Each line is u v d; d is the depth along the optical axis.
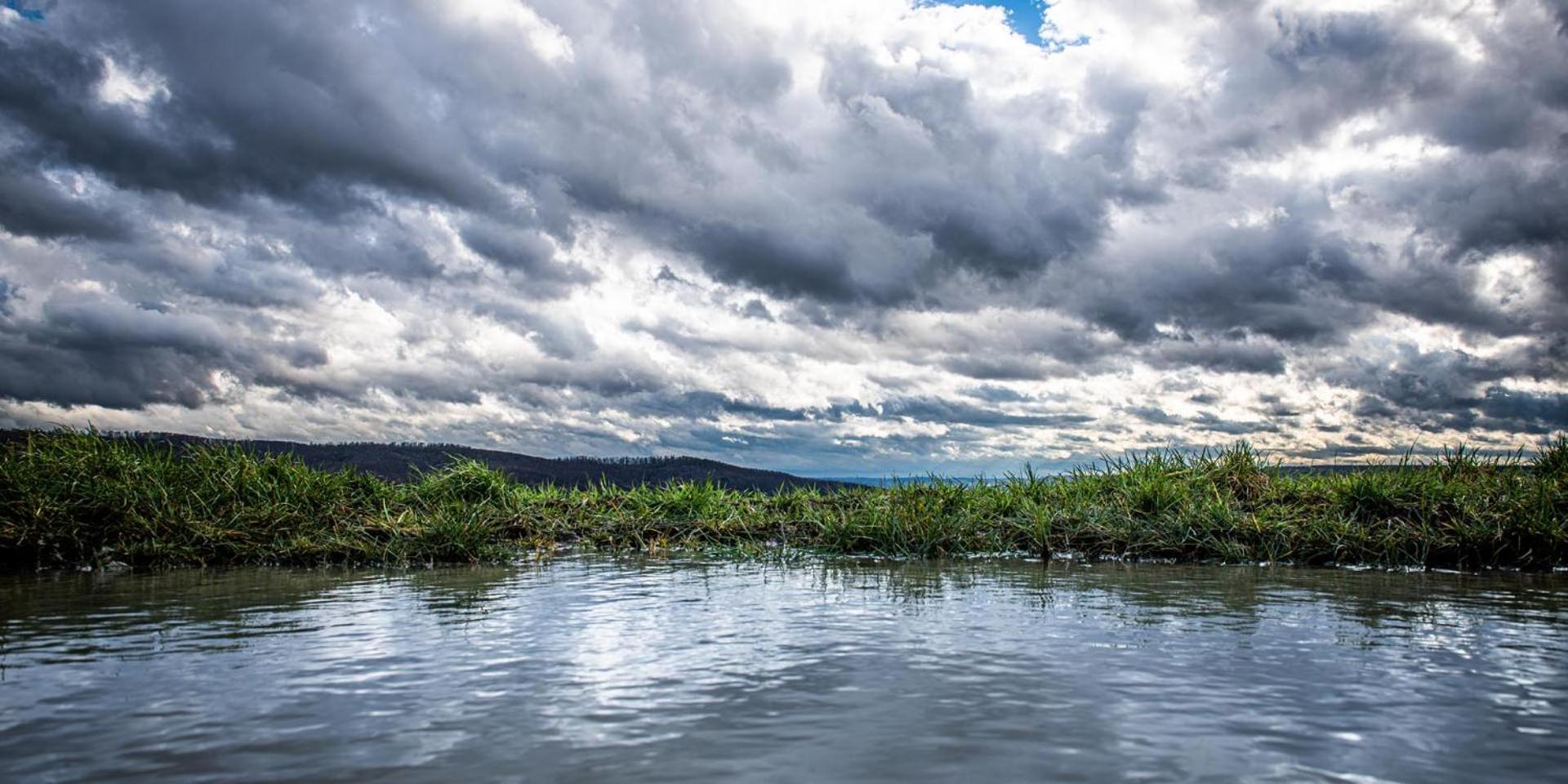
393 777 2.07
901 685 2.90
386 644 3.58
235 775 2.09
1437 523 7.00
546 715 2.57
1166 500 7.87
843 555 7.44
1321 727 2.45
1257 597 4.86
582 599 4.86
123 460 7.91
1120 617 4.20
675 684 2.92
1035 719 2.52
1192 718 2.53
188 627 3.98
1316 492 8.17
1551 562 6.32
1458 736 2.38
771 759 2.19
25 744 2.31
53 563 6.60
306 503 7.95
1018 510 8.30
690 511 9.16
